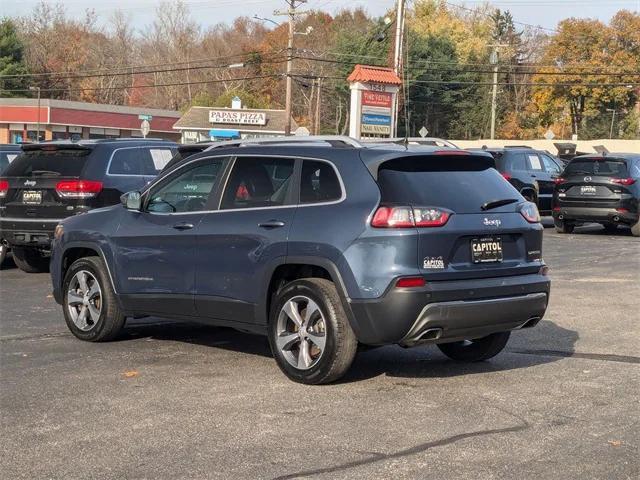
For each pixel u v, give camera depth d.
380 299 5.88
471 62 72.69
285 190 6.63
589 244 16.81
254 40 92.62
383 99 31.45
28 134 64.94
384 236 5.91
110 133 68.94
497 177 6.72
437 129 70.88
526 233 6.52
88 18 90.00
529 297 6.39
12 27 81.31
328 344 6.11
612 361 7.16
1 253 13.57
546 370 6.85
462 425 5.35
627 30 65.81
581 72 66.00
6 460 4.75
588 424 5.38
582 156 18.44
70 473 4.54
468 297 6.04
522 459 4.72
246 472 4.54
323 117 77.62
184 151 10.98
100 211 8.11
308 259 6.24
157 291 7.40
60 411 5.68
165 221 7.38
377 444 4.98
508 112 77.81
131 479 4.45
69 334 8.44
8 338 8.22
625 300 10.19
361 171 6.21
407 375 6.69
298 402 5.88
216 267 6.91
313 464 4.65
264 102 80.88
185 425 5.36
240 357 7.33
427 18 76.00
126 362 7.15
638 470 4.56
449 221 6.05
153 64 89.38
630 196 17.70
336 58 68.06
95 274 7.89
